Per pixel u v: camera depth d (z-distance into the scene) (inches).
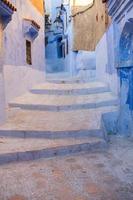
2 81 281.6
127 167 190.2
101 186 162.2
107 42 384.5
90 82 459.8
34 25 397.1
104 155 219.6
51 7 991.6
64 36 868.0
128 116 279.7
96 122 277.3
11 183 171.2
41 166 200.2
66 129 257.0
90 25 573.3
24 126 270.2
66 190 158.7
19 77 375.6
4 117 283.4
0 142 241.0
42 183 169.6
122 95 296.4
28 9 417.7
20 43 378.0
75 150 229.0
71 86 429.1
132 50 263.4
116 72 331.6
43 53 502.9
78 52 650.8
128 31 264.1
